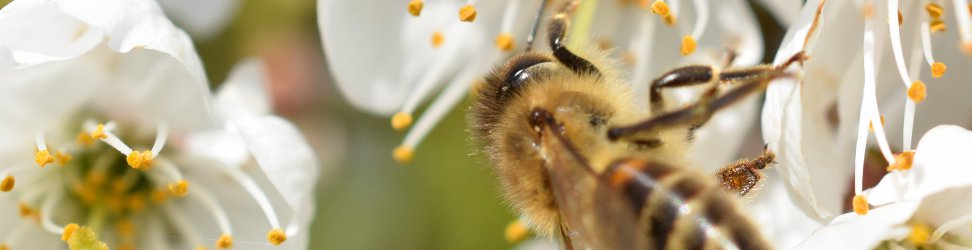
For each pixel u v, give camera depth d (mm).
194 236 58
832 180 50
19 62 52
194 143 57
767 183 55
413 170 66
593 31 58
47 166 58
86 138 57
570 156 45
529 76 48
